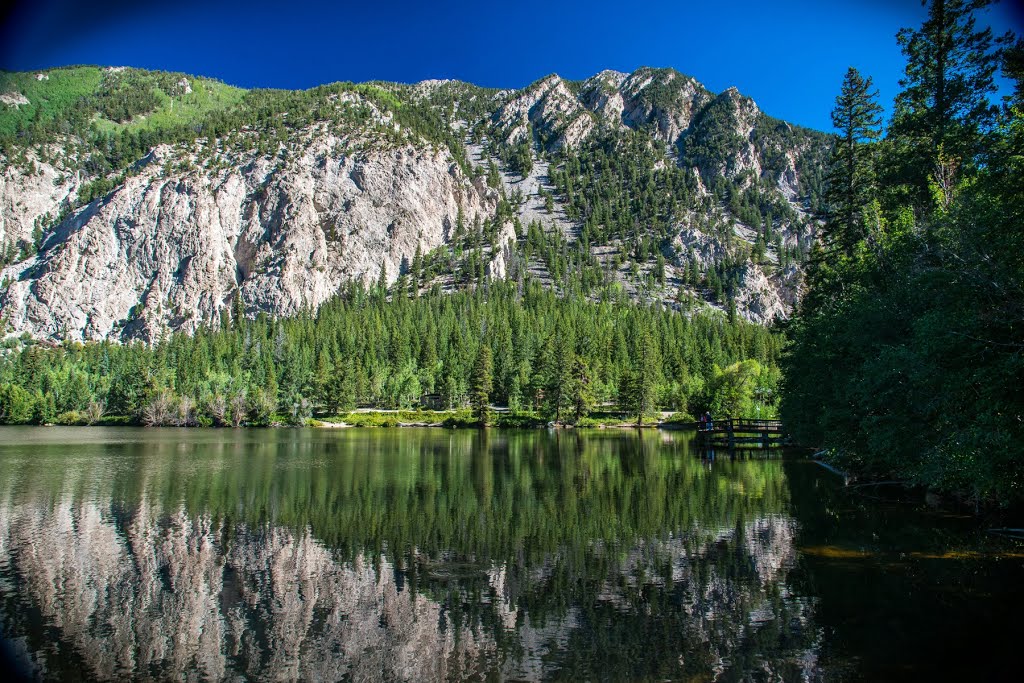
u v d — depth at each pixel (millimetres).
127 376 119625
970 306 17703
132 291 197500
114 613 15375
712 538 20828
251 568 18906
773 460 44938
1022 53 21484
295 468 42969
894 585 15227
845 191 40438
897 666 11062
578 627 13711
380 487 33781
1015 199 16797
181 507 28422
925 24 32312
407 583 17234
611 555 19250
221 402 107062
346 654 12805
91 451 57281
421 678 11617
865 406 22609
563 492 31156
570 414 102125
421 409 120375
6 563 19656
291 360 126125
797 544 19516
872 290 26938
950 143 29672
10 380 124062
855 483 30938
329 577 17906
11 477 38781
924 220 25016
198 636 13914
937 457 18531
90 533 23516
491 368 114125
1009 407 16141
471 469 41781
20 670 12219
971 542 19203
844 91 40281
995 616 13102
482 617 14570
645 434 82875
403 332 149375
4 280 195375
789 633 12711
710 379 96000
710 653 12016
